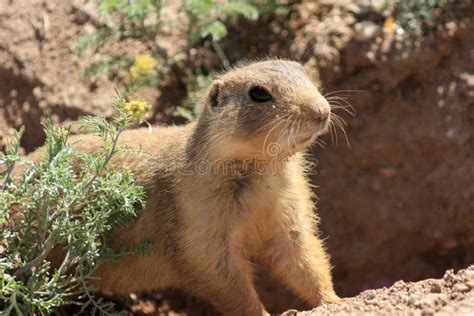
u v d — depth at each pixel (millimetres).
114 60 13320
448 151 13352
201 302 12133
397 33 13352
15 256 8281
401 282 8289
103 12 12680
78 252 8336
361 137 13469
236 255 9219
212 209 8891
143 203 8922
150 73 12477
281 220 9352
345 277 14102
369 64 13281
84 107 13055
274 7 13617
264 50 13586
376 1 13820
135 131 10188
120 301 11102
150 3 12961
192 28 13570
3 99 13430
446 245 13750
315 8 13922
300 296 9828
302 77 8719
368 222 13734
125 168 8773
